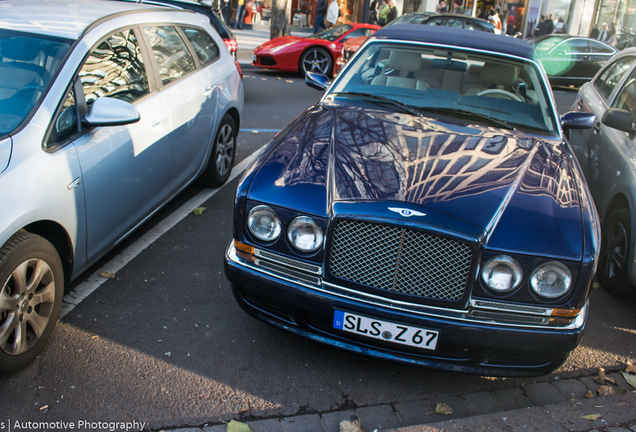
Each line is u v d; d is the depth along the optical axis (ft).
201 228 13.89
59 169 8.65
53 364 8.57
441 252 7.50
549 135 11.21
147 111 11.60
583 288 7.62
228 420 7.86
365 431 7.91
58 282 8.73
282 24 48.06
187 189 16.42
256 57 38.19
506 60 12.57
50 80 9.21
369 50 13.14
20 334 8.04
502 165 9.11
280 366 9.10
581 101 18.30
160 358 8.99
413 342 7.88
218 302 10.73
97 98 9.75
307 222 7.82
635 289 11.71
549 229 7.72
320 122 10.57
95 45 10.35
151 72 12.30
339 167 8.59
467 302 7.63
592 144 15.12
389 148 9.36
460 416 8.37
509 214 7.81
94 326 9.61
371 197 7.84
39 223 8.43
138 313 10.12
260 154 9.47
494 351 8.05
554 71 44.37
